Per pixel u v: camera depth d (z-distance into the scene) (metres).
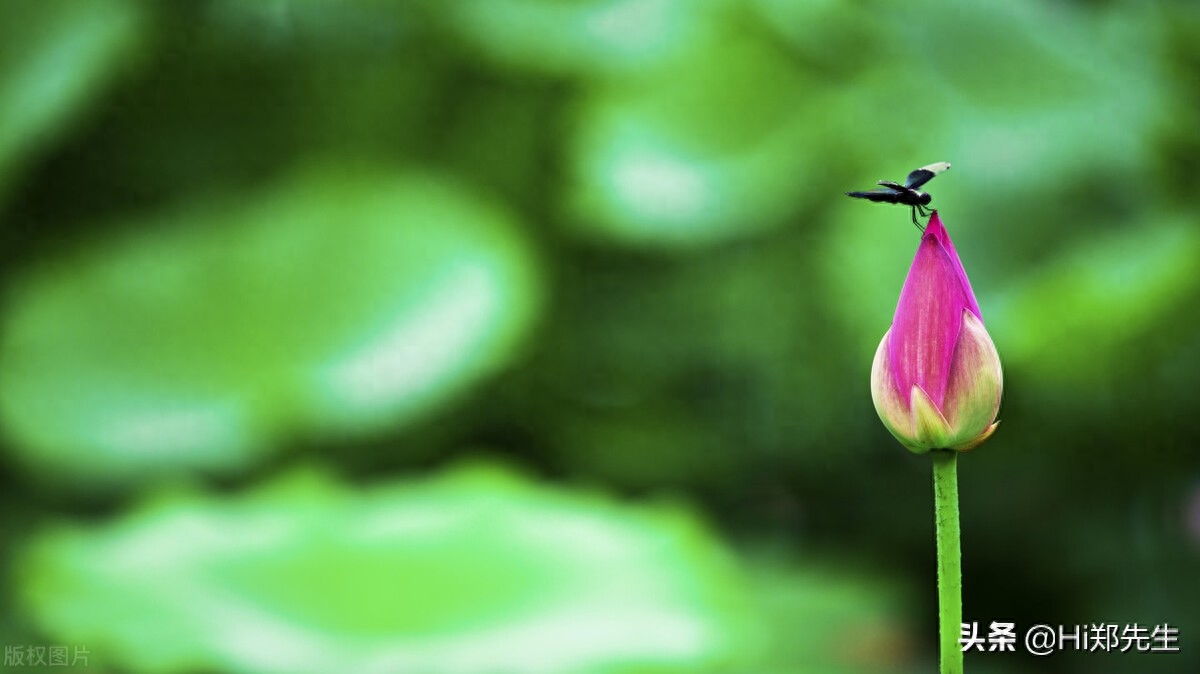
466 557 3.07
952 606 1.85
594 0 5.13
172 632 2.65
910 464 4.41
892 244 4.33
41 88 4.38
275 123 5.09
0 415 4.12
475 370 4.23
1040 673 3.74
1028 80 4.57
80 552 2.98
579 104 5.02
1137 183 4.31
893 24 4.79
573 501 3.44
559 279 4.87
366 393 4.16
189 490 3.32
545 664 2.62
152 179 5.05
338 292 4.50
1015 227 4.23
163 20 4.83
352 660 2.62
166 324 4.45
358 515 3.25
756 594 3.70
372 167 5.07
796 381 4.58
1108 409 3.99
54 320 4.48
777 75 4.86
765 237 4.67
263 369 4.27
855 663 3.37
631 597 2.99
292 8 4.88
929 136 4.51
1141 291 3.71
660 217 4.46
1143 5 4.79
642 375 4.76
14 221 4.90
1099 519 4.06
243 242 4.67
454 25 4.91
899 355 1.86
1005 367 4.05
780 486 4.62
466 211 4.77
